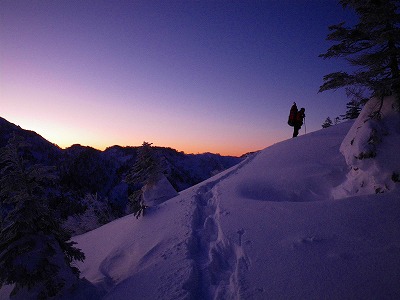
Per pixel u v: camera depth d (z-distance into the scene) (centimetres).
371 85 833
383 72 890
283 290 474
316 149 1298
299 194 982
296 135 1923
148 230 1118
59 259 684
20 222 642
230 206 968
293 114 1922
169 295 550
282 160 1353
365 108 980
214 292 546
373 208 674
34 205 653
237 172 1533
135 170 1543
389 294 414
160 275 657
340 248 557
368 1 855
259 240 667
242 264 589
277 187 1076
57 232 714
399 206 652
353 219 652
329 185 941
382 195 723
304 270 515
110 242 1274
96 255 1193
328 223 664
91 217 2347
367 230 596
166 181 1590
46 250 652
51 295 630
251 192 1104
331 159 1088
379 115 877
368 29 880
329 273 489
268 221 761
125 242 1121
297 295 455
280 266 545
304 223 695
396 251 507
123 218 1658
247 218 818
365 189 802
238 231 743
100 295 706
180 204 1254
